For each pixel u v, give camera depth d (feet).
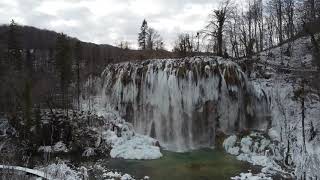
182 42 227.61
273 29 255.70
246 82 139.74
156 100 141.49
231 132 134.31
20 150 123.03
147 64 148.36
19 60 186.29
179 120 137.08
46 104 152.66
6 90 149.18
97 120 137.90
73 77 177.99
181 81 138.21
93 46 261.44
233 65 139.95
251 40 194.59
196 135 134.62
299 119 124.57
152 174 100.94
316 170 96.37
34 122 134.82
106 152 124.67
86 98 164.86
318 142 110.52
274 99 136.56
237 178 96.48
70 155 123.65
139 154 119.55
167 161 114.93
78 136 131.95
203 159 116.67
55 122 135.95
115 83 152.76
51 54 230.27
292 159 106.63
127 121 145.89
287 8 214.07
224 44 195.52
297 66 167.32
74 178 92.73
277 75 156.46
